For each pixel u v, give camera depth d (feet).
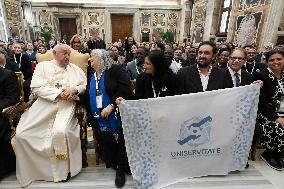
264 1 22.56
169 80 7.87
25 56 16.21
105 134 7.91
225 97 7.14
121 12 53.88
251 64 13.19
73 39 13.01
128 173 8.20
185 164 7.61
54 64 8.84
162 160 7.41
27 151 7.36
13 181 7.72
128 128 6.97
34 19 49.80
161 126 7.11
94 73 8.40
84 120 8.19
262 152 9.64
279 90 8.34
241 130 7.54
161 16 54.54
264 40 22.53
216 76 8.02
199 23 40.27
